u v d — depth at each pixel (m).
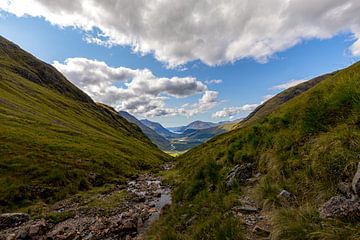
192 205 13.62
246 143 17.52
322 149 9.16
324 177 8.30
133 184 41.84
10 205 26.12
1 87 111.56
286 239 6.46
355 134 8.30
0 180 30.14
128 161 64.69
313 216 6.77
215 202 11.78
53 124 87.38
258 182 12.24
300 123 12.81
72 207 26.78
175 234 10.27
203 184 16.39
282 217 7.31
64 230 19.20
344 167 7.77
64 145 53.94
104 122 179.88
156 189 34.94
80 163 45.16
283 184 9.98
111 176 45.50
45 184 32.34
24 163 36.25
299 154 11.02
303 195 8.73
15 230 19.36
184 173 38.62
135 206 25.27
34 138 53.25
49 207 26.91
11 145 43.28
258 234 7.68
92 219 21.70
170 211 15.76
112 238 16.44
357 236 5.24
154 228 14.29
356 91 10.12
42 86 186.38
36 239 17.38
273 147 13.45
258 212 9.48
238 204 10.49
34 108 105.19
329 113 11.39
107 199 28.94
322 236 5.68
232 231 7.96
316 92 15.57
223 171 15.77
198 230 9.36
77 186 35.66
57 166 38.56
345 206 6.42
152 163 80.00
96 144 74.50
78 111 156.88
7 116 73.19
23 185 29.83
